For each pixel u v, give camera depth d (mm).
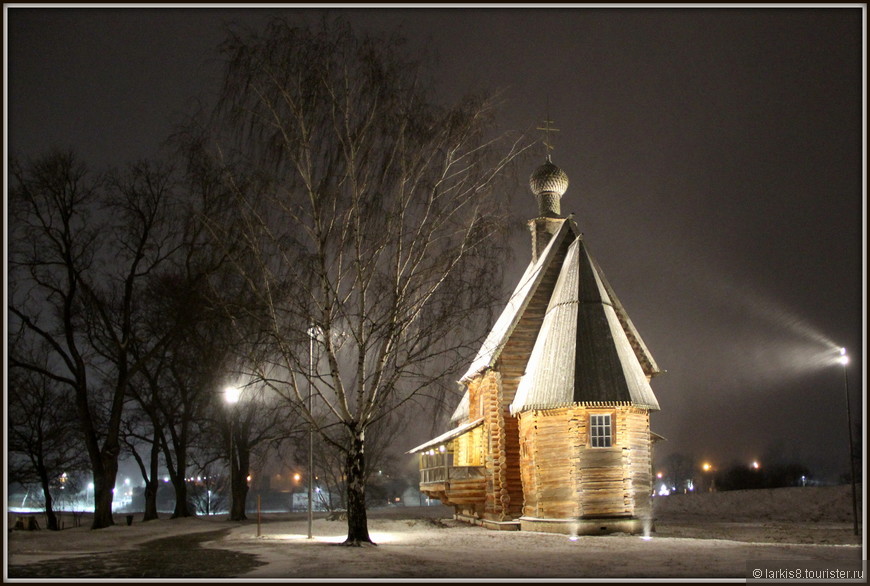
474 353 25688
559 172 45938
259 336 24672
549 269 39250
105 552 22719
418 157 24312
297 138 23594
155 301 38031
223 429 49344
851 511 44219
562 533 31391
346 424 24578
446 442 38625
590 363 32812
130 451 50500
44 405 46688
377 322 24297
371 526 38375
